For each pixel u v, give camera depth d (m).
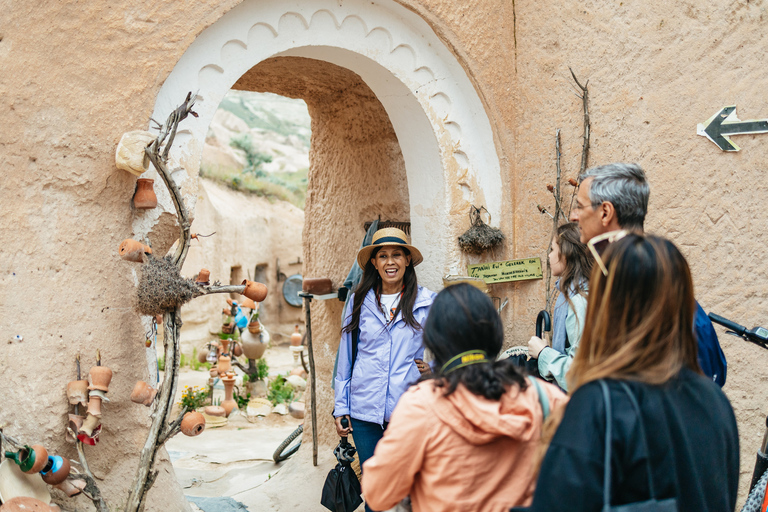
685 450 1.37
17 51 2.63
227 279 13.17
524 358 2.94
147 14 2.82
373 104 4.54
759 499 2.06
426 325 1.72
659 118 3.23
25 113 2.64
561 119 3.70
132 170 2.71
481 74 3.84
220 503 4.12
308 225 5.34
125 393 2.88
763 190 2.96
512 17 3.95
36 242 2.68
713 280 3.11
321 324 5.10
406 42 3.74
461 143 3.96
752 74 2.96
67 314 2.74
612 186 2.13
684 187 3.17
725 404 1.50
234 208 14.23
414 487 1.64
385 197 4.64
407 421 1.56
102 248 2.81
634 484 1.33
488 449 1.54
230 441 6.41
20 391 2.65
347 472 3.31
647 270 1.45
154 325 2.96
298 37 3.41
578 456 1.32
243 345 8.55
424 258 4.08
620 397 1.37
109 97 2.76
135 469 2.92
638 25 3.30
